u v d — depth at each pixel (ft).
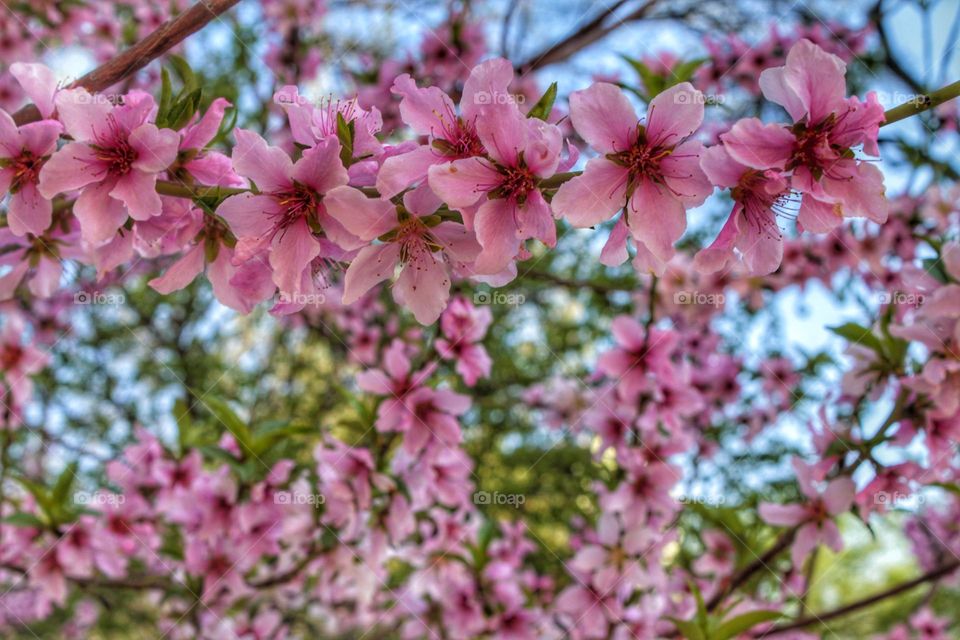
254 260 4.63
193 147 4.76
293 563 9.95
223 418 8.34
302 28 12.64
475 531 10.06
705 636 7.23
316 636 13.52
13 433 11.12
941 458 6.95
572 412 11.98
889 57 11.99
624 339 9.35
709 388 12.15
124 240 4.93
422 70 11.69
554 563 12.35
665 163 4.24
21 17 11.59
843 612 9.24
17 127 4.51
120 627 14.20
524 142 4.08
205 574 8.99
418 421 8.20
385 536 8.46
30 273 6.52
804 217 4.15
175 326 14.46
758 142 4.06
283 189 4.32
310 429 8.51
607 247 4.62
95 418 14.24
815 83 4.02
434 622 10.55
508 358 14.78
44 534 8.93
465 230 4.31
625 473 9.44
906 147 10.49
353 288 4.36
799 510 7.77
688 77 8.22
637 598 9.71
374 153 4.50
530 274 10.82
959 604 17.72
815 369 11.36
